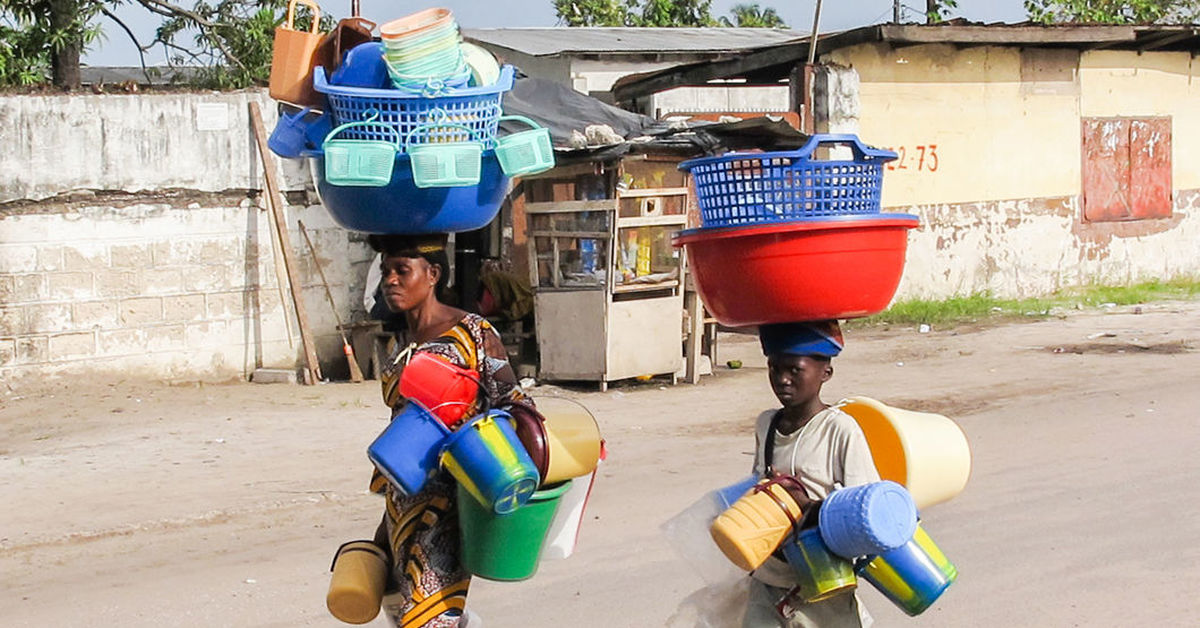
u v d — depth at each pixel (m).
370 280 13.05
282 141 3.97
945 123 18.09
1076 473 8.30
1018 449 9.06
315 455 9.24
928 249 18.11
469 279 13.18
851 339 15.06
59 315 11.73
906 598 3.84
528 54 20.36
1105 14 24.50
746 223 3.78
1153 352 13.25
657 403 11.27
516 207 14.45
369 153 3.71
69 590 6.35
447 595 3.88
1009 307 17.38
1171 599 5.90
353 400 11.48
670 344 12.11
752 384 12.20
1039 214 19.08
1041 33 17.62
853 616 3.97
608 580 6.37
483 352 3.90
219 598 6.18
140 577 6.55
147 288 12.11
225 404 11.30
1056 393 11.16
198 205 12.30
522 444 3.75
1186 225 20.70
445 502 3.89
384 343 12.88
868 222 3.77
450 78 3.77
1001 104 18.58
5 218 11.45
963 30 16.95
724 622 4.13
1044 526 7.12
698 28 25.22
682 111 20.41
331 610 3.97
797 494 3.78
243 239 12.54
